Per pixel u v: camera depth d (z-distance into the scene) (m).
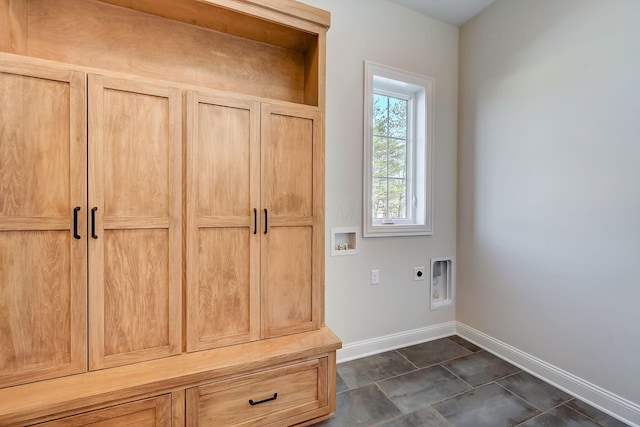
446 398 1.80
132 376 1.25
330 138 2.14
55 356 1.23
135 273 1.34
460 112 2.66
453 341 2.58
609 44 1.65
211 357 1.41
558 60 1.90
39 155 1.18
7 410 1.04
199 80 1.71
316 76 1.76
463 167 2.63
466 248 2.62
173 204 1.39
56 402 1.09
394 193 2.59
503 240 2.28
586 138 1.76
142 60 1.58
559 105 1.90
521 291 2.15
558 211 1.91
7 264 1.16
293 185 1.65
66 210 1.22
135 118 1.32
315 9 1.72
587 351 1.76
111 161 1.29
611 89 1.64
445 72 2.61
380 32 2.30
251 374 1.41
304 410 1.53
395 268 2.45
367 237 2.31
